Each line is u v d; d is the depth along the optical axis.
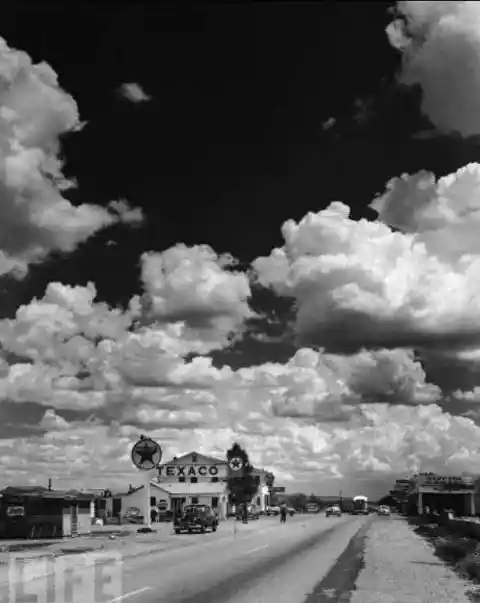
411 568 25.20
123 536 48.62
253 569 23.44
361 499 137.75
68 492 50.94
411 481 122.06
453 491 98.81
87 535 49.97
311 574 22.25
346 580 20.78
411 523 77.94
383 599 16.92
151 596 16.11
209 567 23.94
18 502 46.59
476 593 18.31
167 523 83.25
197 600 15.59
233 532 53.41
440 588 19.34
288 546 36.09
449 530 49.25
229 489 109.06
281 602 15.70
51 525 47.38
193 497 101.06
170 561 26.45
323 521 85.12
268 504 142.50
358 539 43.75
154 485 101.06
